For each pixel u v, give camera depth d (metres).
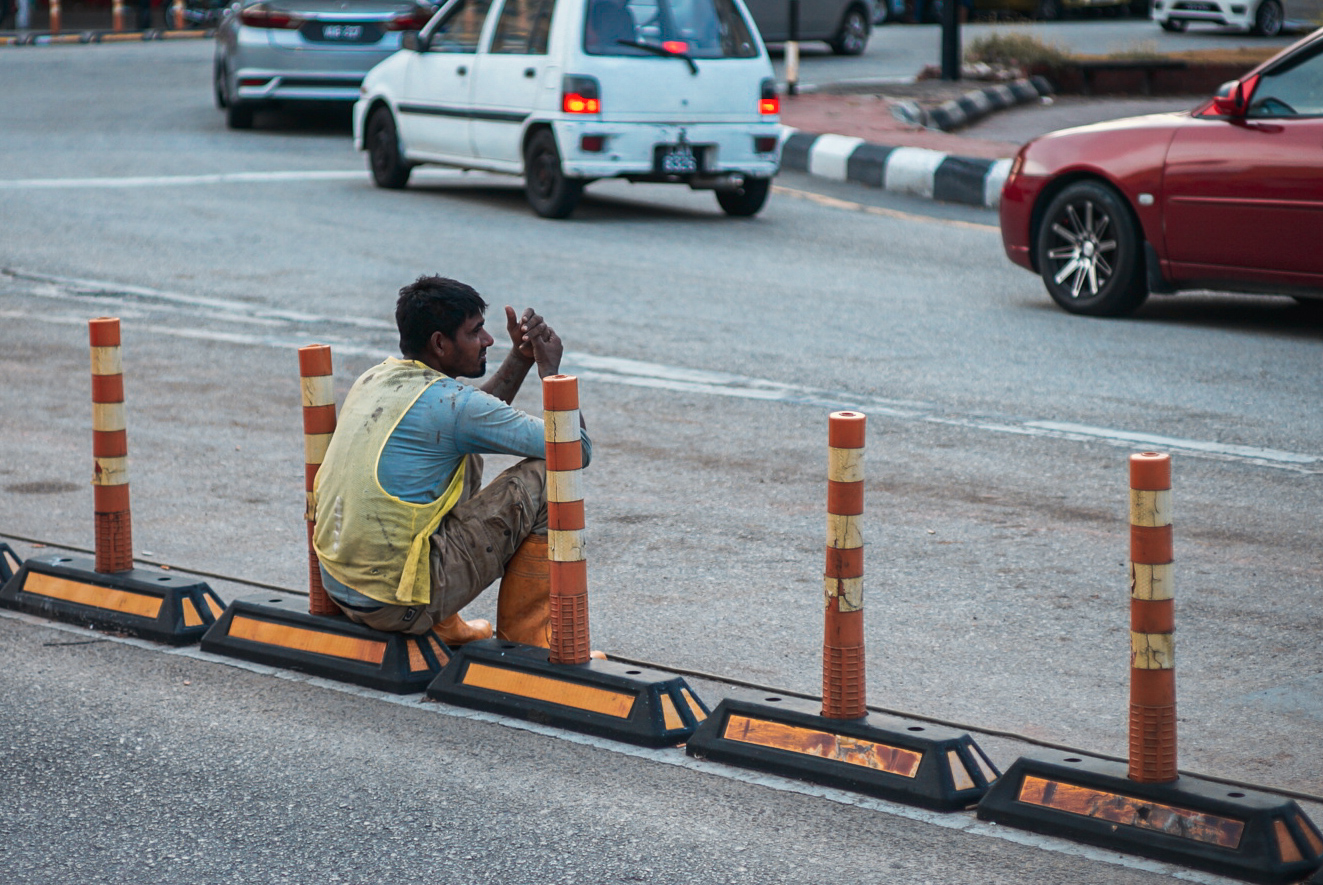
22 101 41.91
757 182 27.12
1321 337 18.41
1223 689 9.12
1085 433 14.52
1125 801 7.26
